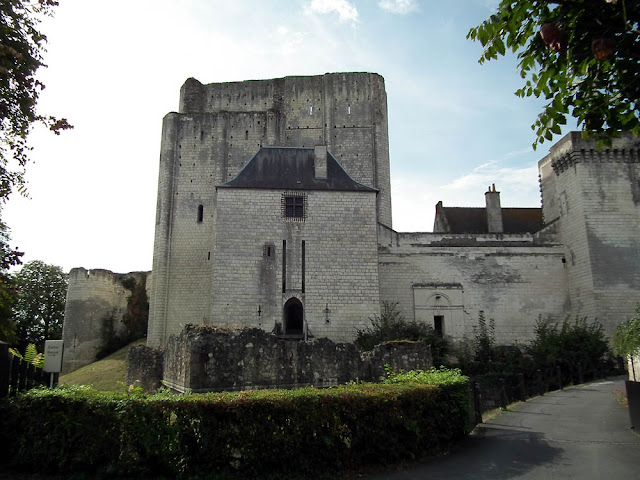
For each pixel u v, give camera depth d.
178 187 45.75
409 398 11.21
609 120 6.55
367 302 32.28
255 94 50.41
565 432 13.64
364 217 33.50
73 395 9.78
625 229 36.31
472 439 13.12
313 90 50.09
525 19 6.79
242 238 32.69
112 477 9.12
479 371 30.55
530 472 9.84
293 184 33.94
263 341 17.34
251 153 46.66
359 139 48.78
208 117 47.22
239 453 9.30
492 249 39.34
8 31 9.73
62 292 58.38
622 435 12.88
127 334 50.97
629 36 5.79
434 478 9.62
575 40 6.09
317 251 32.81
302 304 32.06
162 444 9.10
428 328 33.44
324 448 9.73
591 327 32.81
